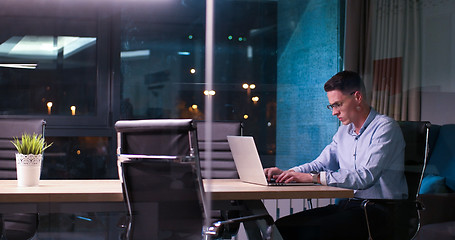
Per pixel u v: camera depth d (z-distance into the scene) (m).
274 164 3.99
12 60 3.98
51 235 2.85
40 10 3.98
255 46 4.45
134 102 4.16
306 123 3.84
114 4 3.96
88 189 1.67
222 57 4.48
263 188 1.68
